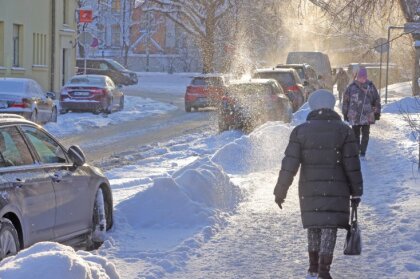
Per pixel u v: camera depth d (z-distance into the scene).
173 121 58.69
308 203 13.44
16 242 13.09
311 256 13.82
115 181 25.75
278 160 29.86
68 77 85.56
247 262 15.11
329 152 13.39
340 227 13.41
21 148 14.44
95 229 16.98
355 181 13.40
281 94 45.94
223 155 28.81
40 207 14.12
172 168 30.39
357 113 30.61
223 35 111.00
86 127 52.16
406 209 20.08
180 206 18.61
